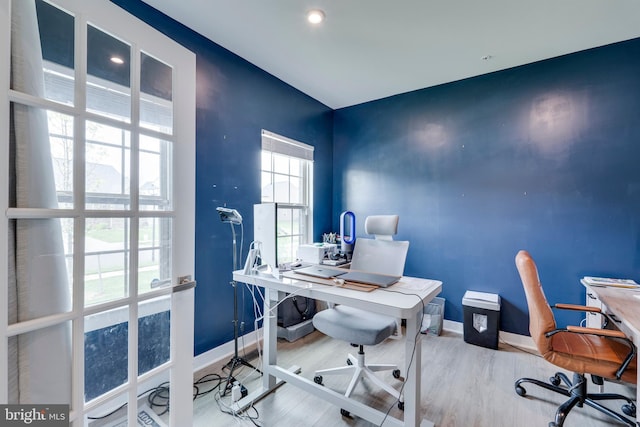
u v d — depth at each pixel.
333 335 1.86
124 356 1.20
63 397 1.02
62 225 1.03
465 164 3.00
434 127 3.18
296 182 3.45
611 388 2.06
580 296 2.48
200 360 2.31
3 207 0.87
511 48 2.44
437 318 2.93
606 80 2.39
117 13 1.16
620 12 1.97
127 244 1.21
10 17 0.89
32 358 0.96
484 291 2.90
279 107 3.06
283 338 2.84
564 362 1.61
